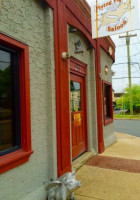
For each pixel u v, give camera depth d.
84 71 5.06
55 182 2.47
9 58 2.51
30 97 2.70
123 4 3.84
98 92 5.56
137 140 7.96
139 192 3.10
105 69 6.71
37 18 2.92
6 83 2.45
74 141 4.41
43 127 2.95
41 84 2.95
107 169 4.10
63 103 3.33
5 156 2.27
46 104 3.05
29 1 2.75
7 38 2.31
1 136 2.36
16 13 2.50
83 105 5.03
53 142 3.03
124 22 3.83
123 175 3.79
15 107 2.56
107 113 7.53
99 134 5.49
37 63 2.88
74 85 4.57
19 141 2.56
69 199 2.73
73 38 4.32
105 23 4.02
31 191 2.61
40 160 2.85
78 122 4.66
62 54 3.35
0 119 2.35
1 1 2.25
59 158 3.14
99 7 4.07
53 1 3.15
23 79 2.58
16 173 2.38
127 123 16.28
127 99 29.03
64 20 3.52
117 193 3.06
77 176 3.72
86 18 4.73
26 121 2.55
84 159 4.50
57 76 3.18
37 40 2.90
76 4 4.10
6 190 2.23
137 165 4.38
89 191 3.12
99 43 5.82
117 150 5.90
